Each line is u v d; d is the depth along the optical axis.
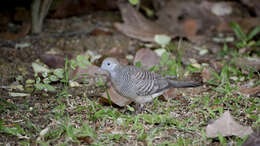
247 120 8.67
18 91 10.17
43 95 9.96
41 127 8.38
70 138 7.73
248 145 7.25
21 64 11.68
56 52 12.48
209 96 9.88
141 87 8.84
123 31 13.51
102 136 7.98
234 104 9.39
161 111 9.22
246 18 14.65
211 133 7.78
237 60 11.59
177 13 14.84
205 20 14.94
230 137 7.96
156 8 15.35
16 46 12.64
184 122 8.55
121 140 7.93
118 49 12.45
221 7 15.02
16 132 8.00
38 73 10.78
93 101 9.41
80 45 13.03
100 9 15.20
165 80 9.36
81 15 14.96
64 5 14.48
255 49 12.98
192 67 11.77
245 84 10.55
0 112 9.02
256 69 11.11
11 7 14.20
